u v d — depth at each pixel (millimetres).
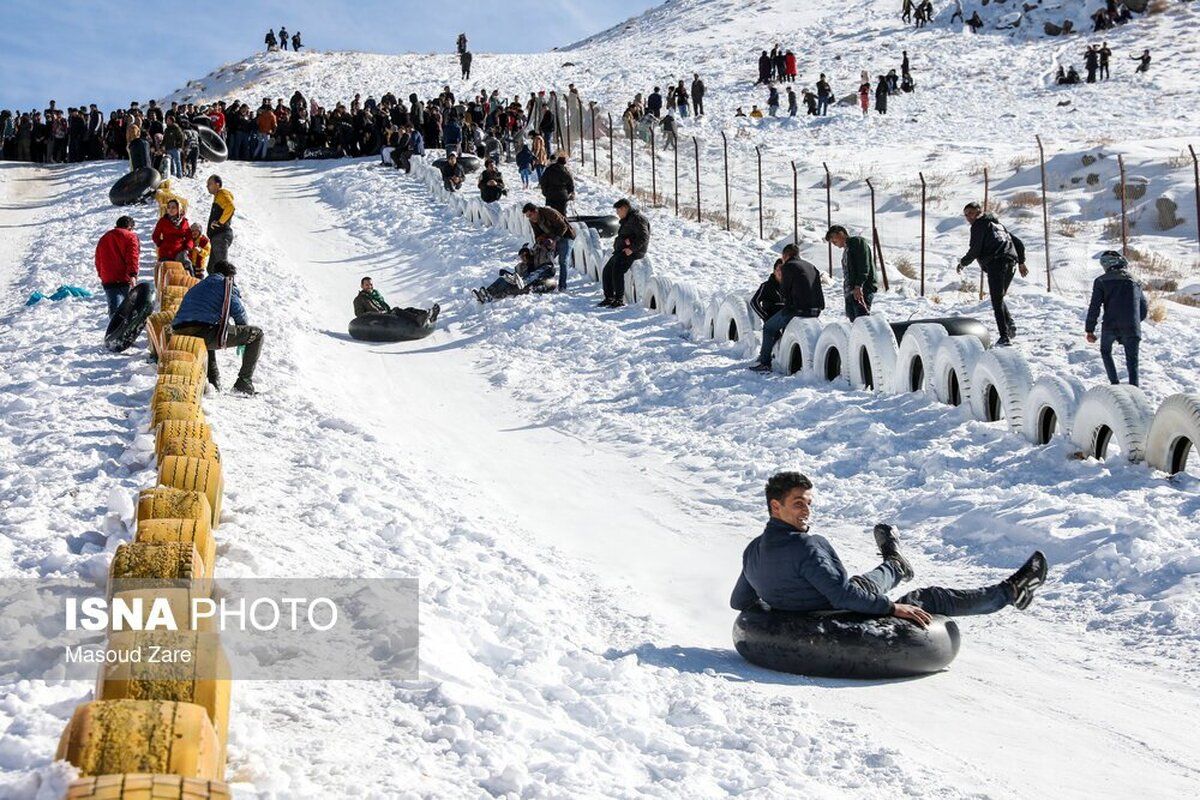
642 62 67312
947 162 37531
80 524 7742
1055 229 27547
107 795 3350
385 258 26969
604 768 5125
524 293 21391
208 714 4301
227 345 12789
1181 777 5492
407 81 67250
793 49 65500
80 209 31188
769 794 4953
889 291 21312
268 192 35000
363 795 4430
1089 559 8641
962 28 64250
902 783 5238
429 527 9164
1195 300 20422
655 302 19703
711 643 7570
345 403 14766
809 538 6887
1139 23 60562
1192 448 11016
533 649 6695
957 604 7129
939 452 11508
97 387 12508
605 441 13828
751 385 15102
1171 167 30484
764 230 29156
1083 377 14641
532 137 38281
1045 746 5848
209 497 7766
